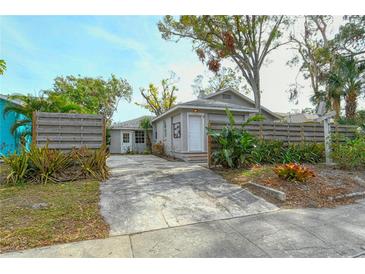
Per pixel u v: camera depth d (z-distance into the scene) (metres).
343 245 2.67
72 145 6.08
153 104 23.58
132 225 3.18
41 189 4.55
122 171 6.76
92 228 3.03
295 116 21.59
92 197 4.15
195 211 3.74
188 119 11.18
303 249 2.58
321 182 5.39
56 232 2.86
